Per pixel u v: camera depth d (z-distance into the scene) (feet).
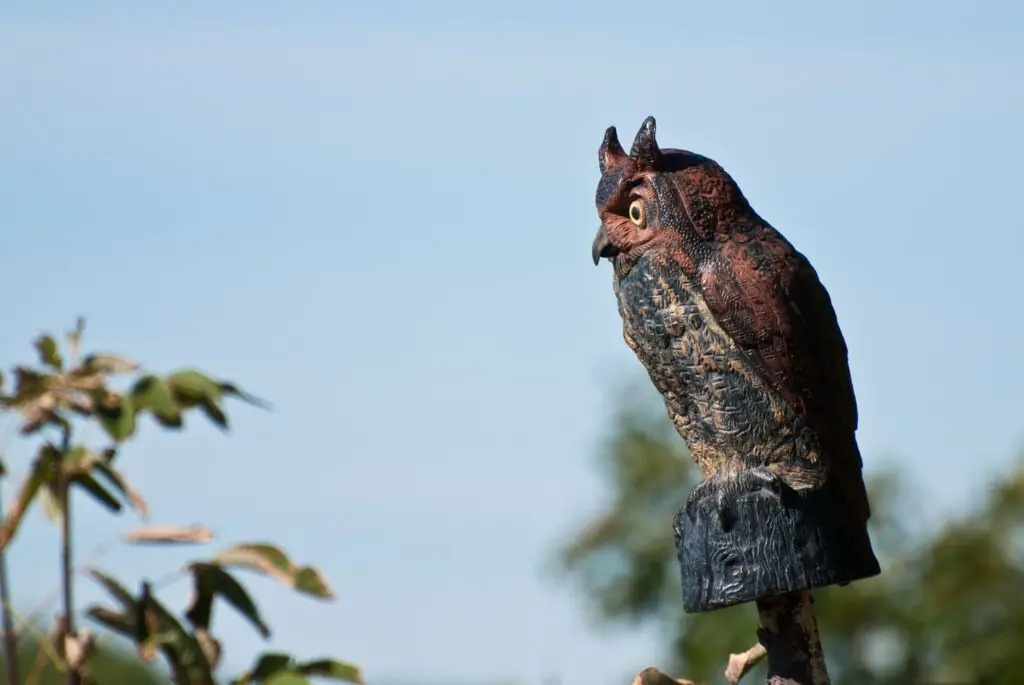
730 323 23.47
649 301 24.06
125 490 35.50
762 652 25.32
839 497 23.71
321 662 34.94
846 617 106.52
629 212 24.27
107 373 36.06
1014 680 102.68
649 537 119.14
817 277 24.06
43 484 35.58
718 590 23.57
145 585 34.88
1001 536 107.96
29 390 35.04
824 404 23.62
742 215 24.06
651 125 24.12
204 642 34.73
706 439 24.13
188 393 36.55
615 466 122.52
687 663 106.83
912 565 109.60
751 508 23.44
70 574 35.19
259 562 35.06
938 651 105.81
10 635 34.96
